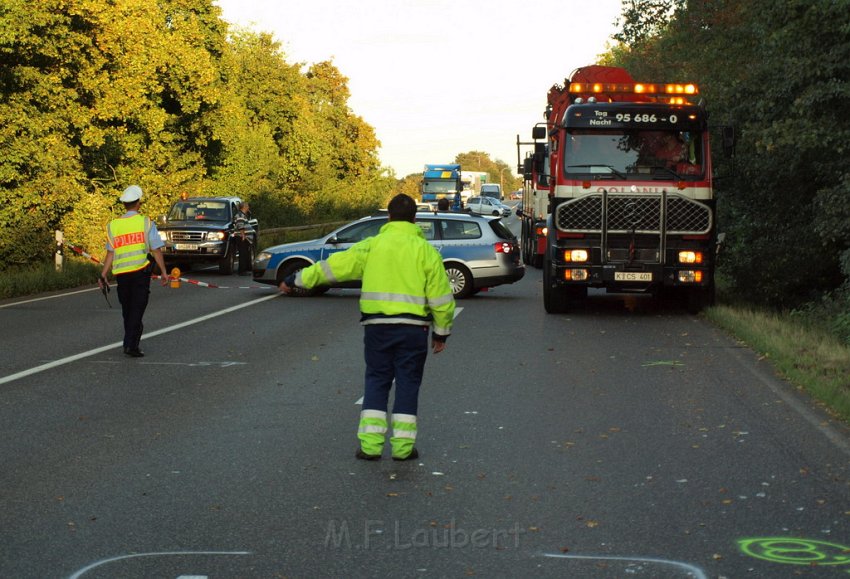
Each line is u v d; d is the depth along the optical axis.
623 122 16.84
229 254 28.12
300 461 7.11
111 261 12.27
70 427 8.25
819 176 16.53
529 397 9.62
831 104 14.45
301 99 66.81
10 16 26.70
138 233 12.27
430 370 11.31
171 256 27.70
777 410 8.93
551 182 17.69
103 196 33.69
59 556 5.10
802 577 4.82
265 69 61.78
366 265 7.29
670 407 9.09
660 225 16.69
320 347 13.13
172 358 12.13
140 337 13.02
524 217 33.72
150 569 4.91
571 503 6.07
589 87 17.66
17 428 8.21
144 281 12.29
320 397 9.59
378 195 84.88
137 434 7.98
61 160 28.69
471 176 93.12
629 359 12.14
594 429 8.17
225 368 11.37
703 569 4.91
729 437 7.85
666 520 5.72
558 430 8.14
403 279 7.19
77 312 17.42
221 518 5.76
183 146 44.81
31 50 28.53
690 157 16.86
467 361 12.00
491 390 10.01
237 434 7.98
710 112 19.66
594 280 16.77
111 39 31.77
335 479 6.62
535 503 6.07
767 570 4.90
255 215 48.44
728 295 19.25
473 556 5.11
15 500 6.12
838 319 13.74
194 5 45.53
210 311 17.77
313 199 61.69
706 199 16.75
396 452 7.10
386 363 7.20
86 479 6.62
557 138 17.22
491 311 18.19
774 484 6.48
